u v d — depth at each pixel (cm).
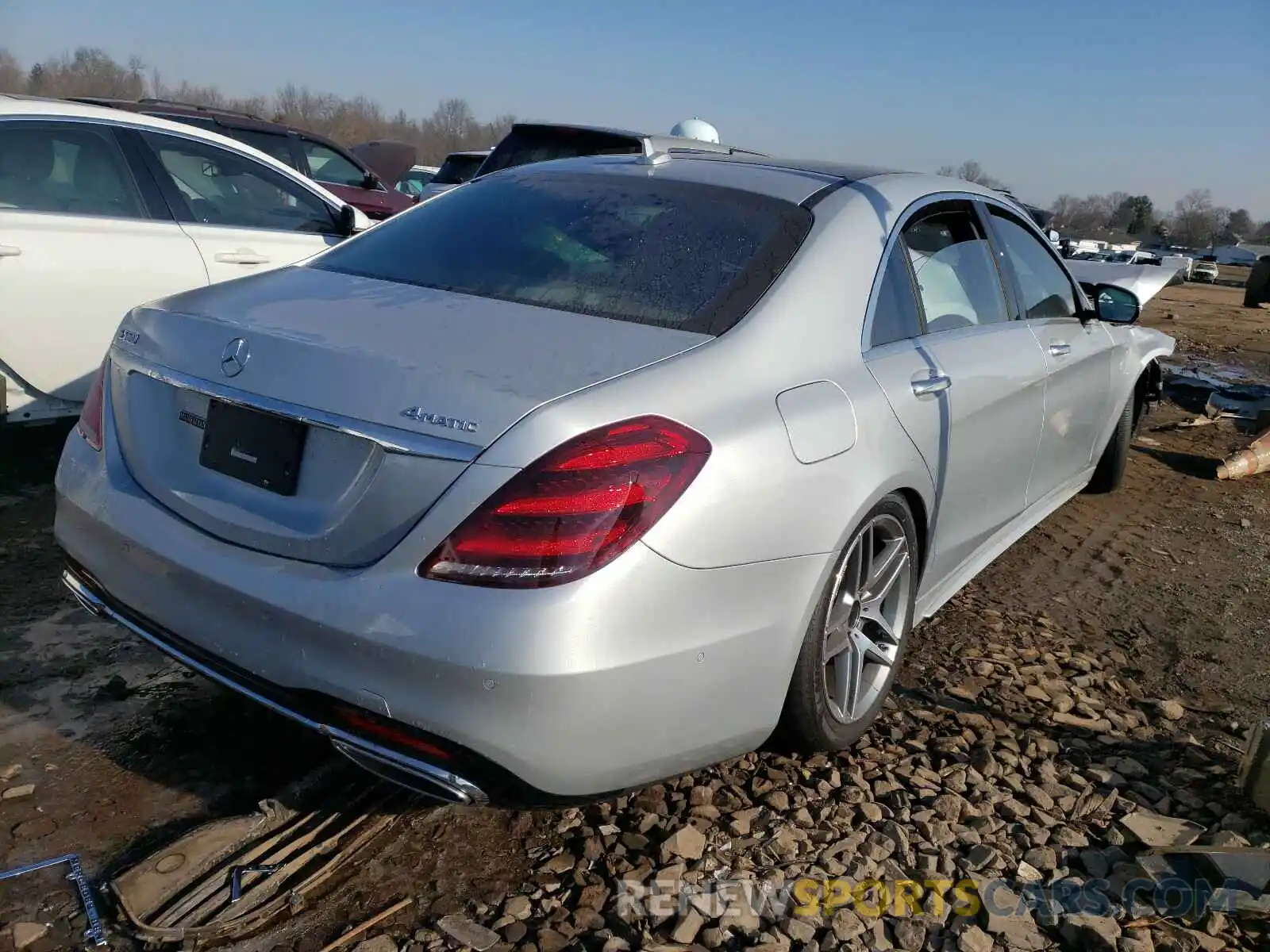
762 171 296
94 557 236
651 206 273
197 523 218
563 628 179
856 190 287
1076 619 382
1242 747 293
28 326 424
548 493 181
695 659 198
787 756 265
